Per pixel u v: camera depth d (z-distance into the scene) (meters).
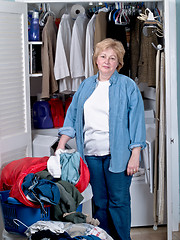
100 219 2.77
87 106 2.59
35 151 3.17
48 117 3.56
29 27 3.35
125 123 2.58
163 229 3.31
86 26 3.52
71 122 2.77
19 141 2.96
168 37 2.92
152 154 3.16
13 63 2.88
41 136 3.32
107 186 2.67
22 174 2.20
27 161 2.53
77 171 2.32
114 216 2.68
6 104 2.85
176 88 3.24
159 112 3.11
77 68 3.36
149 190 3.28
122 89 2.57
